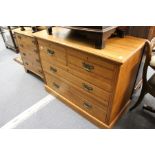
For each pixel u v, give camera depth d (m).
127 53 0.99
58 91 1.72
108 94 1.13
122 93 1.26
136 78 1.47
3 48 3.41
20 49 2.14
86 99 1.37
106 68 1.02
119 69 0.95
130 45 1.11
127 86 1.32
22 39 1.95
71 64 1.29
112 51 1.02
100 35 1.01
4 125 1.49
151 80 1.28
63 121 1.50
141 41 1.19
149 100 1.69
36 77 2.25
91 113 1.43
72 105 1.59
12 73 2.39
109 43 1.15
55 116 1.56
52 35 1.41
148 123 1.43
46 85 1.88
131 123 1.43
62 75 1.48
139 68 1.39
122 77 1.07
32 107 1.69
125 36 1.29
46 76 1.76
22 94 1.91
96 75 1.12
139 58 1.26
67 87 1.52
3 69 2.51
